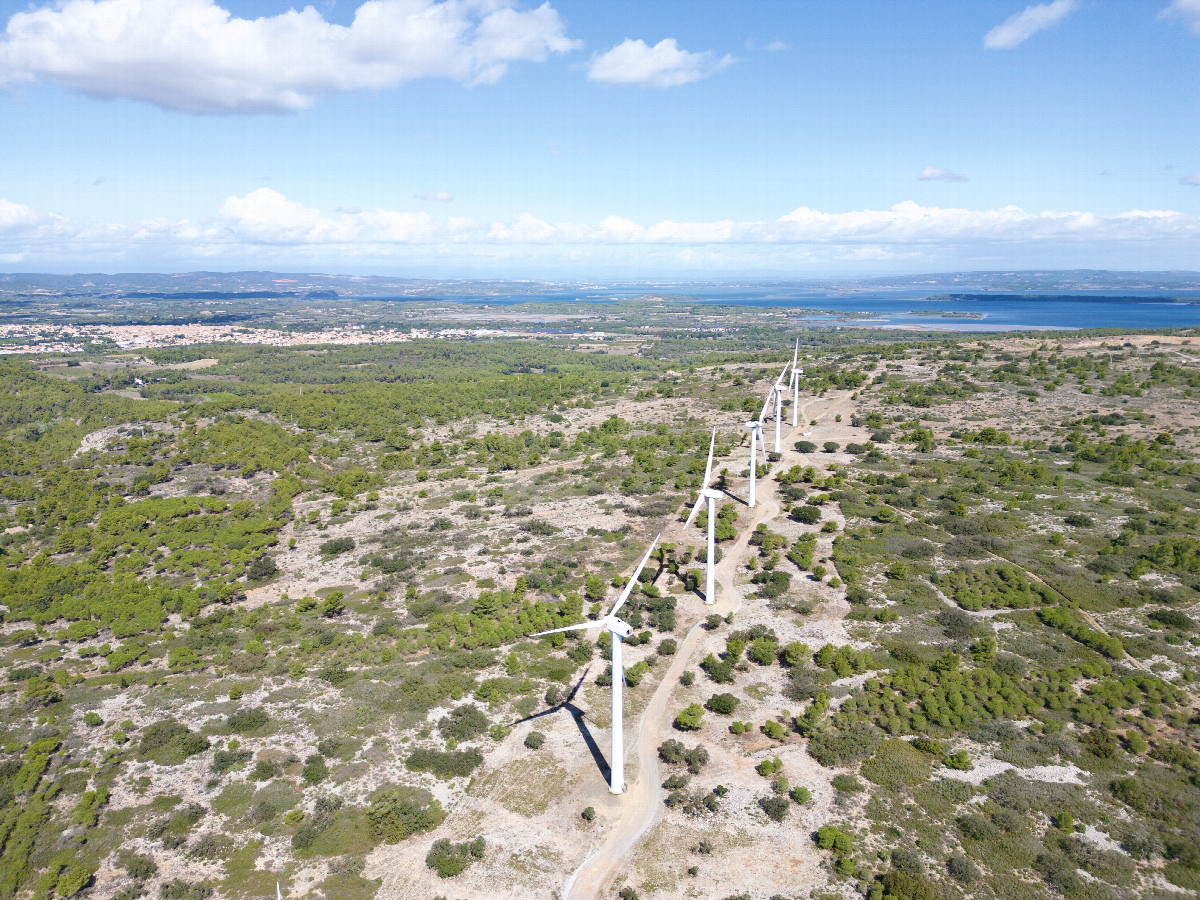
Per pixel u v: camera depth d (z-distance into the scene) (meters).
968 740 61.53
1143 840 49.44
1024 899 45.94
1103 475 122.19
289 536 118.19
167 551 110.50
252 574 101.31
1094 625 77.06
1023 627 77.31
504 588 94.69
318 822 55.25
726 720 66.44
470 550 108.06
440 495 137.75
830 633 79.50
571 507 127.19
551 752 62.97
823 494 121.56
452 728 65.81
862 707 65.88
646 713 68.12
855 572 91.56
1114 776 55.91
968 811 53.59
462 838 53.84
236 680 75.69
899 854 49.53
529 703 69.94
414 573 100.44
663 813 55.66
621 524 116.94
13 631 89.06
